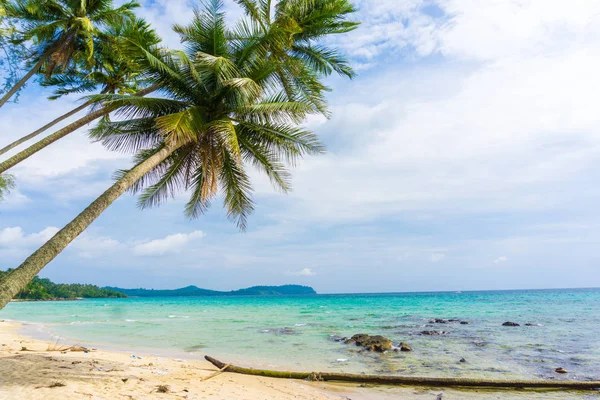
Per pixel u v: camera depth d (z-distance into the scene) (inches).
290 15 561.6
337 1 561.0
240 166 442.9
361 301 3107.8
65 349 496.1
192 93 451.2
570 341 639.1
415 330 844.0
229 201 508.7
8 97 549.0
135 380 320.2
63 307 2573.8
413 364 478.3
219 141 430.6
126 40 416.5
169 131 351.6
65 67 627.5
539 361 485.4
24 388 253.9
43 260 243.3
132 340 721.6
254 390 333.4
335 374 397.4
